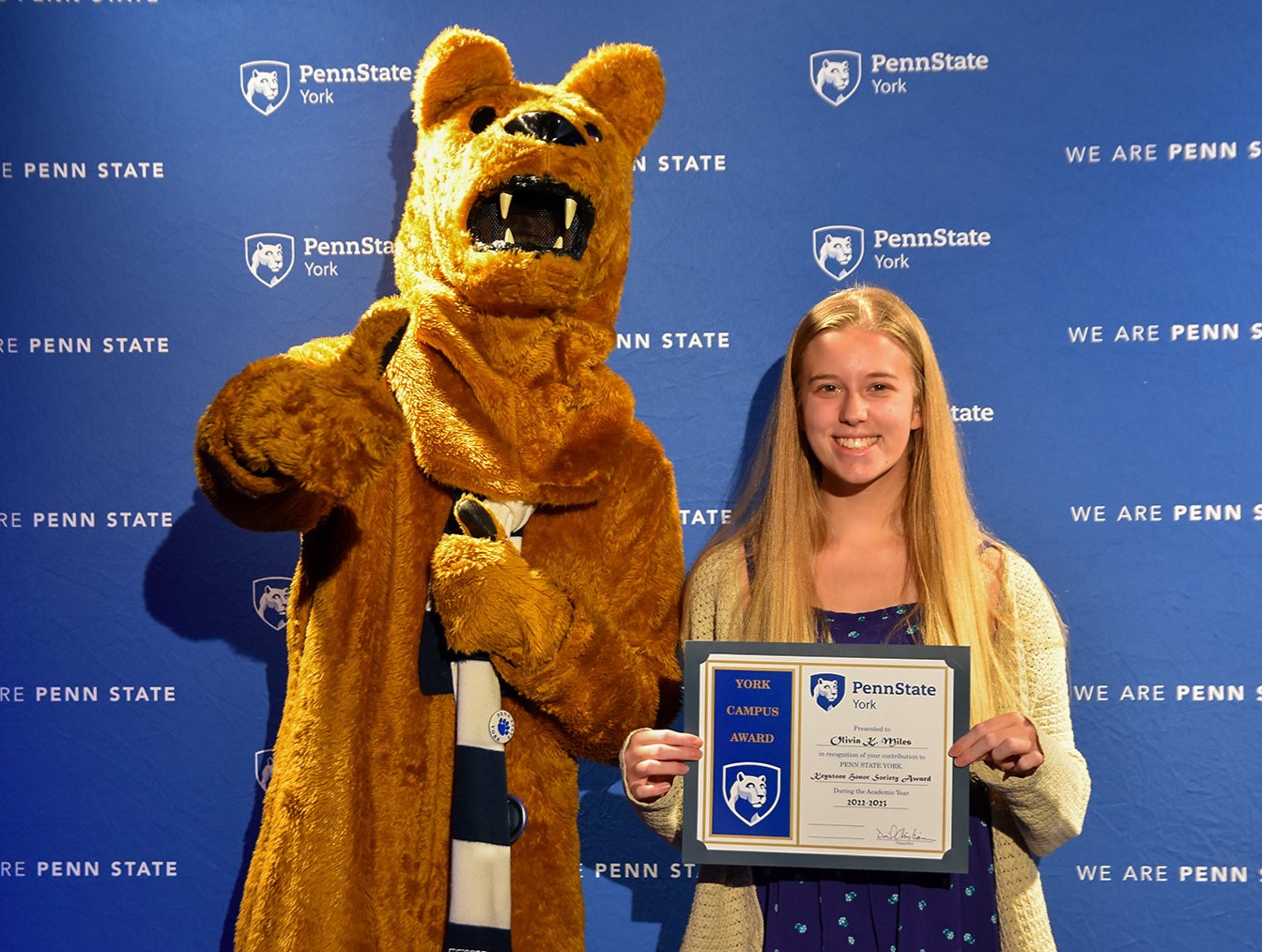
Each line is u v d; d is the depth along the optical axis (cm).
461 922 141
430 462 146
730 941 148
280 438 121
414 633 147
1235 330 179
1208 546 179
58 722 184
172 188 183
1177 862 179
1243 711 179
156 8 183
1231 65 178
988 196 180
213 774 185
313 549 153
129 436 184
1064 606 180
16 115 183
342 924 139
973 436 181
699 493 184
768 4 180
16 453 184
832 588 154
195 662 185
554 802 151
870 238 181
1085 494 180
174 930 184
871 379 148
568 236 147
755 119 181
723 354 183
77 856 184
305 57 183
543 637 141
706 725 140
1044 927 146
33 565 184
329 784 142
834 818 138
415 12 182
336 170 183
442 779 146
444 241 148
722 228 183
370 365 132
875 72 180
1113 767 180
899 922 140
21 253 183
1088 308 180
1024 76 179
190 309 184
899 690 138
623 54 161
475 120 153
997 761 136
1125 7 178
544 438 148
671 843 153
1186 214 179
